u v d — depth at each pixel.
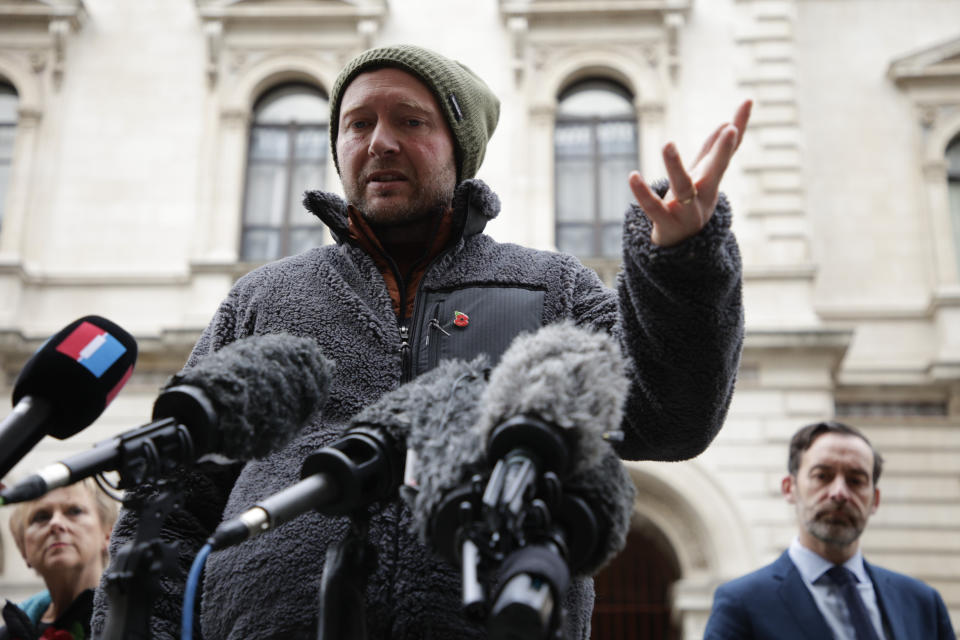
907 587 3.83
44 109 13.12
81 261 12.62
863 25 14.04
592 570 1.25
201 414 1.26
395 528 1.53
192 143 13.13
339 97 2.01
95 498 3.89
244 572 1.53
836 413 12.41
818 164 13.48
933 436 12.18
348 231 1.91
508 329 1.76
